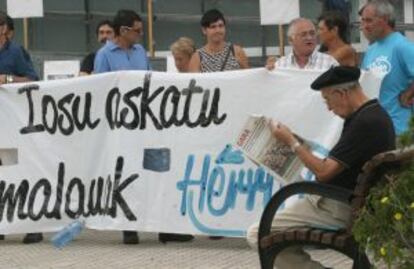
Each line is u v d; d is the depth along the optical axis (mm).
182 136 8086
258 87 7824
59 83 8469
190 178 8070
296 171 5797
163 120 8148
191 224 8078
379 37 7660
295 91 7723
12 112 8625
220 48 8766
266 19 11438
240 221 7922
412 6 15984
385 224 4531
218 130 7965
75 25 15391
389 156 4785
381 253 4484
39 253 8016
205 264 7234
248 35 15703
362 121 5301
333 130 7613
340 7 10375
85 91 8398
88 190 8414
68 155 8477
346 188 5391
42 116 8547
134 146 8234
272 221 5582
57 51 15219
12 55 9000
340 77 5359
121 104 8273
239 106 7887
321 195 5320
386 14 7582
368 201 4730
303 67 8016
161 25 15531
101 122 8359
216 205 7996
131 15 8750
